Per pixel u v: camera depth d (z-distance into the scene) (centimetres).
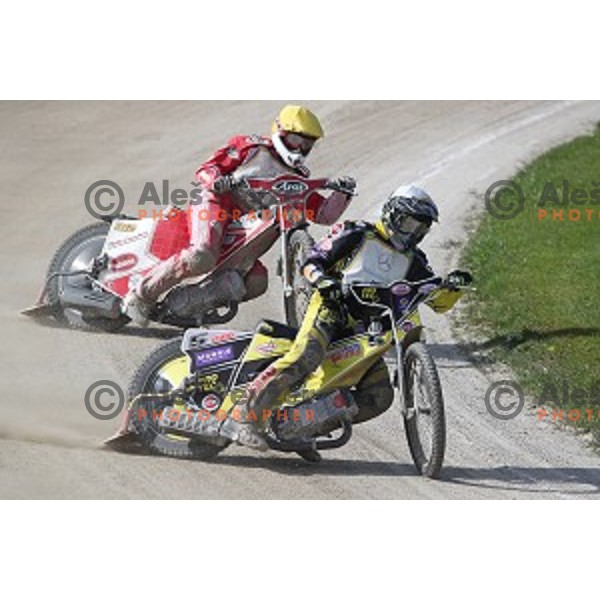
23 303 4228
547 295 4556
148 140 6162
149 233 4009
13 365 3656
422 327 3089
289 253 3925
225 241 3884
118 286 3991
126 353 3844
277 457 3178
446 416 3528
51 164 5788
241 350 3072
